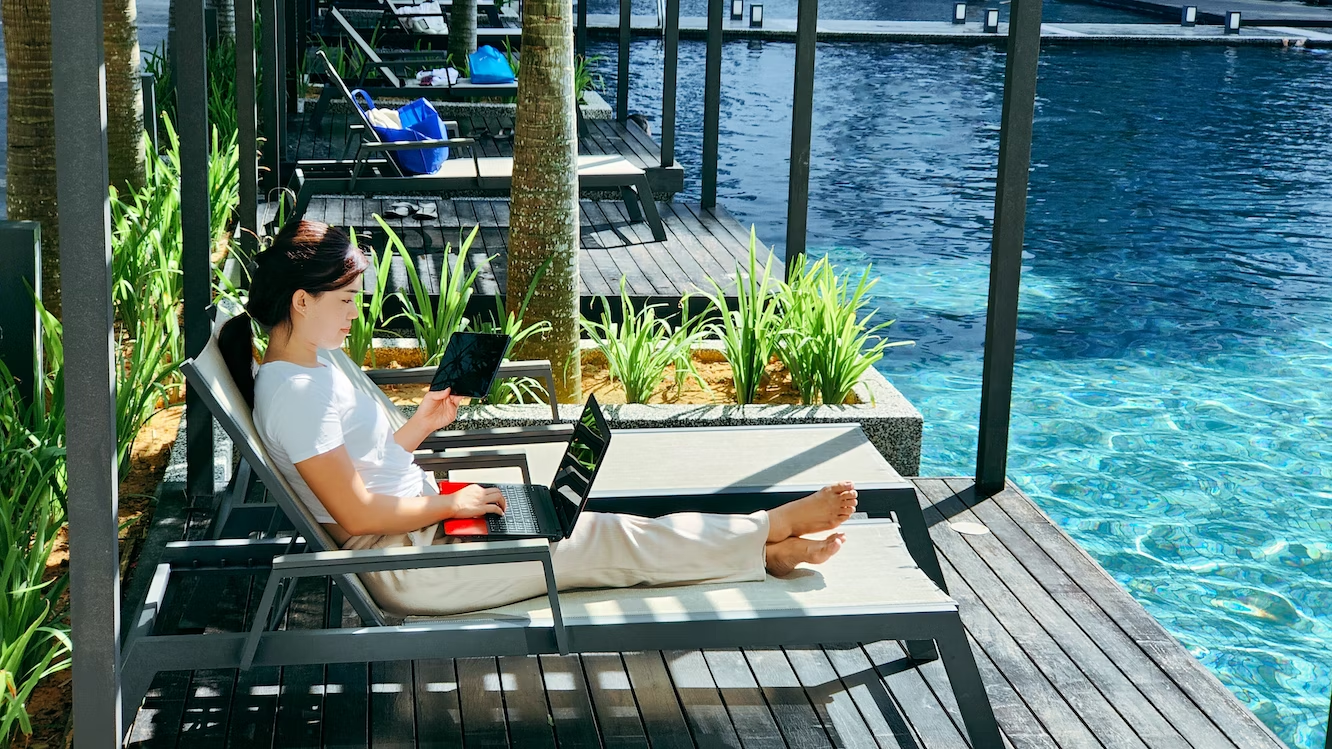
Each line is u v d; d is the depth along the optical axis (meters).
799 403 5.45
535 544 2.85
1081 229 10.47
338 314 3.02
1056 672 3.61
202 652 2.81
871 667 3.61
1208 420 6.55
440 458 3.62
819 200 11.27
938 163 12.98
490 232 8.41
